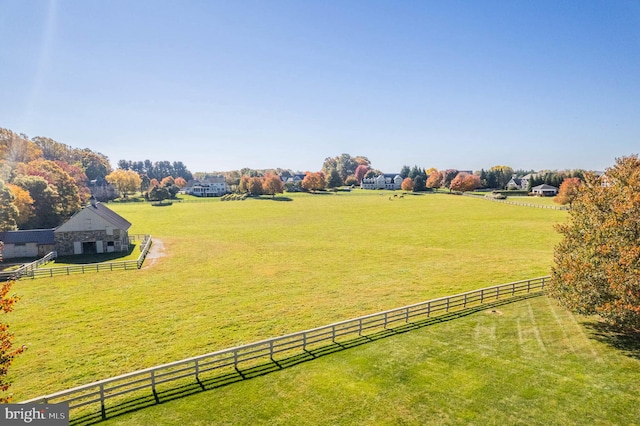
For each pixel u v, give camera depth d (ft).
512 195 456.04
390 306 89.61
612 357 57.06
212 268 133.59
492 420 43.42
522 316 76.48
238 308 89.86
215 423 43.78
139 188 615.98
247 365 58.34
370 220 263.29
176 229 236.22
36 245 159.94
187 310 88.74
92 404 48.32
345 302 93.45
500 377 52.60
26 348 68.33
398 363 57.47
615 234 60.18
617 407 45.09
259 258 150.41
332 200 422.82
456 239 185.57
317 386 51.37
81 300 96.84
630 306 54.03
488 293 93.76
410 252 157.38
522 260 137.39
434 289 102.94
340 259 146.41
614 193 64.95
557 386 49.90
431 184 578.66
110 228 166.61
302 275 122.21
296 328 77.05
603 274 59.21
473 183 519.19
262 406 47.01
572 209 72.43
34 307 91.30
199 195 565.12
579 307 62.44
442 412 45.03
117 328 77.77
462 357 58.90
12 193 174.91
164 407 47.16
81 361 63.41
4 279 117.91
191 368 53.21
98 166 622.54
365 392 49.62
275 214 308.40
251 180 499.51
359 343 65.62
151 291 104.94
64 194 256.73
